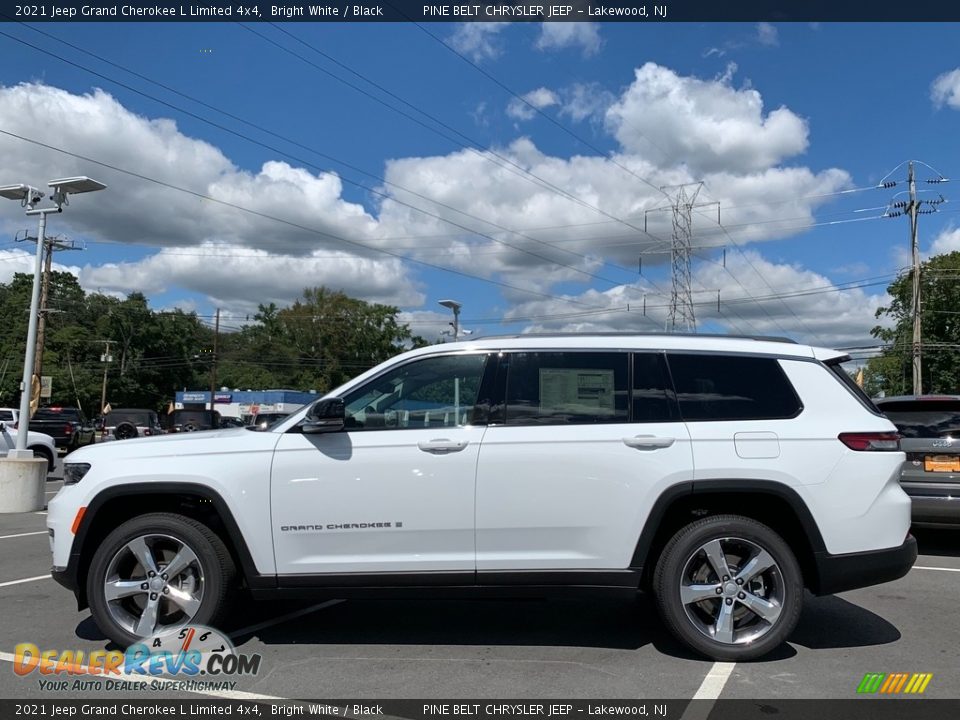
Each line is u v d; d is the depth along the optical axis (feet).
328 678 14.06
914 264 123.54
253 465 15.01
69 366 243.19
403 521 14.75
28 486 38.75
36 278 43.68
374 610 18.76
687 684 13.78
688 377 15.38
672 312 124.26
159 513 15.40
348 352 269.44
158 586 15.17
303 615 18.29
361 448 14.96
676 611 14.71
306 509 14.84
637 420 15.05
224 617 15.40
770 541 14.67
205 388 305.32
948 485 24.85
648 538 14.61
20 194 43.65
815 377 15.49
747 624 15.03
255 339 286.46
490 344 15.78
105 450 15.74
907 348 166.61
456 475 14.75
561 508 14.66
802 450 14.78
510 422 15.11
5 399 220.64
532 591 14.75
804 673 14.35
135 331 274.36
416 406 15.42
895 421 26.22
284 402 217.15
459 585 14.76
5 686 13.80
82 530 15.20
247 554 14.88
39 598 20.02
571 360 15.55
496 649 15.72
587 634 16.80
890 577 14.83
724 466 14.64
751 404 15.24
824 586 14.67
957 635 16.97
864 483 14.78
